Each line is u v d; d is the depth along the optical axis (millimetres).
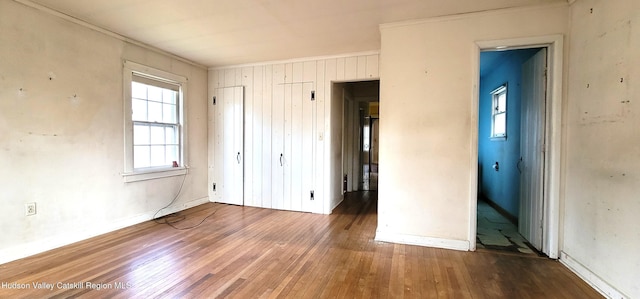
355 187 5961
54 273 2207
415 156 2867
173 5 2545
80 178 2936
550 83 2518
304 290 1995
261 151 4465
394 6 2529
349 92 5617
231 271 2275
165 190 3963
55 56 2705
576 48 2312
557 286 2055
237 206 4543
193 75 4414
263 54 3984
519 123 3484
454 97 2730
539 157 2668
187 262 2438
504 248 2779
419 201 2865
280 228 3420
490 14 2604
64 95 2787
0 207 2361
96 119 3076
